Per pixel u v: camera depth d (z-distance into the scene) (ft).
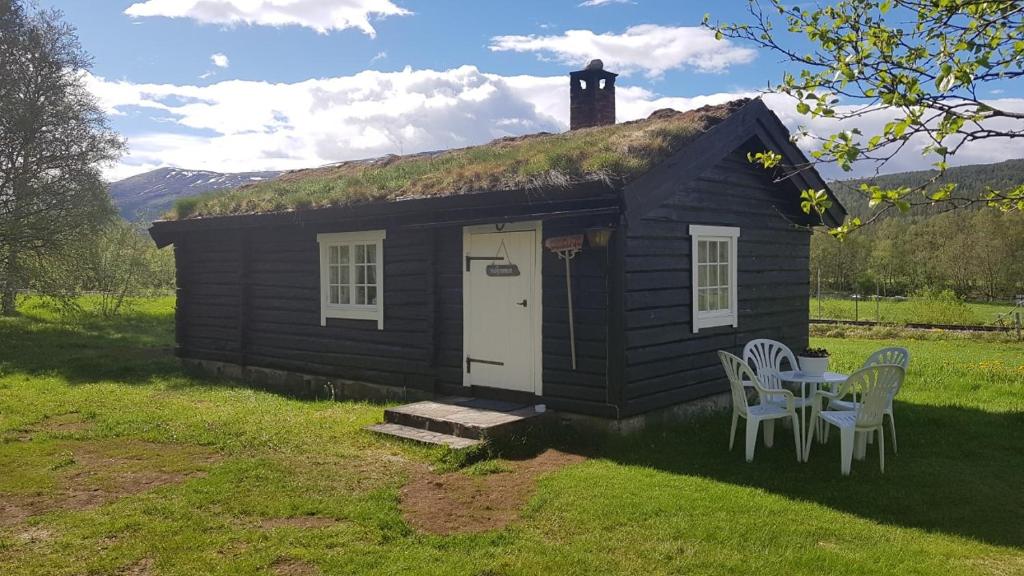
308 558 13.52
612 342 22.27
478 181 25.18
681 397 24.76
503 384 25.85
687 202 25.18
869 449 21.71
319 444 21.84
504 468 19.52
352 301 32.14
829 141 10.91
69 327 62.08
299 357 34.35
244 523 15.46
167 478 18.80
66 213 62.44
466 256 26.99
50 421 25.99
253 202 35.70
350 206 29.04
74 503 16.89
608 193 21.07
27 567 13.21
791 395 20.42
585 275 23.13
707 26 13.08
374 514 15.81
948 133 9.84
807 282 32.76
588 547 14.10
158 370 39.52
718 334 26.84
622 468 19.58
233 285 37.65
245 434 23.03
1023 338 57.98
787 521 15.51
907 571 13.00
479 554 13.79
